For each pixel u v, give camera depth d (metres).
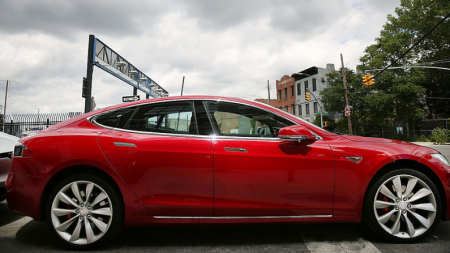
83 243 2.37
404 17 24.84
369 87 25.58
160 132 2.56
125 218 2.40
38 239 2.67
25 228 3.01
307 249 2.36
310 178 2.42
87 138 2.48
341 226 2.95
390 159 2.44
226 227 2.96
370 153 2.47
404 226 2.53
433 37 24.59
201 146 2.45
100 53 13.18
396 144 2.61
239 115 2.64
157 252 2.33
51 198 2.39
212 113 2.64
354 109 26.77
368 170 2.43
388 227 2.51
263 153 2.44
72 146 2.43
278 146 2.48
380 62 24.48
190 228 2.94
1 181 3.06
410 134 24.75
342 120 30.27
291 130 2.35
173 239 2.63
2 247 2.46
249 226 2.99
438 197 2.45
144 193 2.39
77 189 2.40
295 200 2.42
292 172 2.41
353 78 27.08
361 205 2.44
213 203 2.40
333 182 2.43
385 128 26.86
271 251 2.32
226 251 2.34
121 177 2.38
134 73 17.14
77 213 2.39
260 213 2.42
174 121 2.62
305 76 38.56
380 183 2.45
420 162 2.48
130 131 2.57
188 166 2.40
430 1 24.02
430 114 28.95
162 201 2.40
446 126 22.39
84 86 11.48
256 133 2.58
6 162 3.24
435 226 2.44
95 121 2.67
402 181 2.57
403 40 24.03
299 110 40.09
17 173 2.48
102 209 2.40
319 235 2.69
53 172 2.41
